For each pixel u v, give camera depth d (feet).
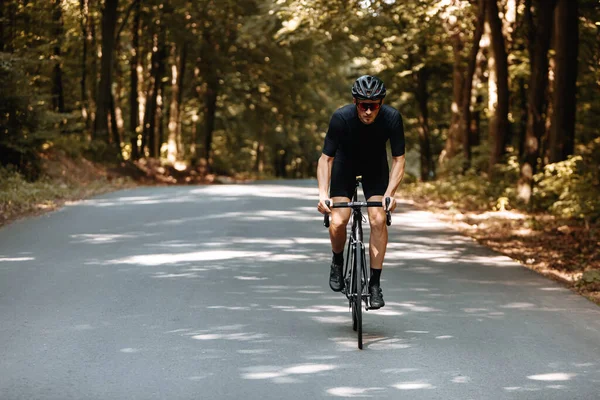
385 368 18.33
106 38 96.94
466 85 82.74
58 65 83.51
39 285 27.40
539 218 54.39
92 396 16.06
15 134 65.92
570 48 57.93
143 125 130.52
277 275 30.45
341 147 21.34
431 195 74.90
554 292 28.04
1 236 39.42
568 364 18.85
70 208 53.36
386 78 115.44
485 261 35.22
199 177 126.21
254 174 182.91
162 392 16.35
